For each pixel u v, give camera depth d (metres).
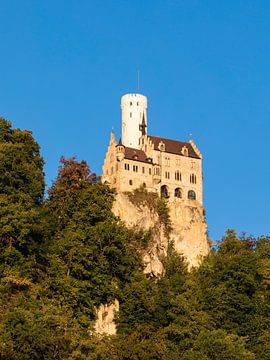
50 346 117.12
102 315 149.75
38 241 149.38
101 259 153.25
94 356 123.00
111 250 156.12
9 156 152.12
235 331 152.75
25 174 155.12
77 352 120.62
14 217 140.75
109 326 149.38
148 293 154.00
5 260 139.75
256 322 153.75
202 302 159.12
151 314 151.38
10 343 113.38
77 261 148.25
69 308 139.12
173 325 145.88
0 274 136.88
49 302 135.25
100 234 157.25
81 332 132.62
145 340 134.88
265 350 144.25
